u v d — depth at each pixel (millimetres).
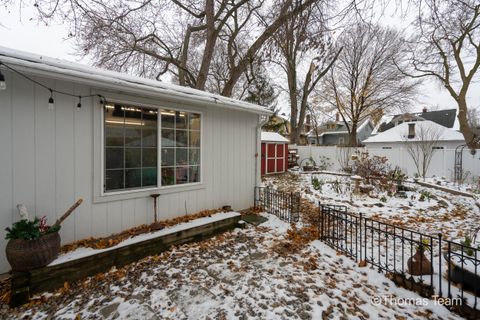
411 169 10461
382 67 15039
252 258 3170
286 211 5297
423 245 2482
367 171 8516
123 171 3520
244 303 2229
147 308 2172
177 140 4172
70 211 2721
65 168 2984
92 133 3182
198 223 3873
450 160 9484
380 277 2682
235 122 5195
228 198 5121
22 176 2699
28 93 2711
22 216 2412
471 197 6684
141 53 9422
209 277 2693
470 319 1993
